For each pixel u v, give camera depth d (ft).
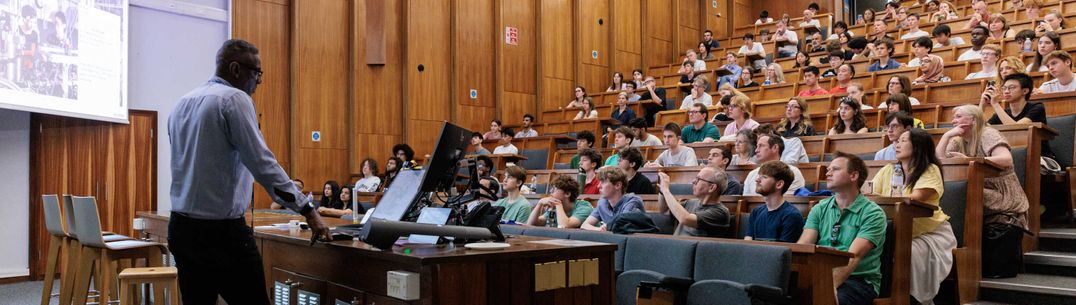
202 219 8.38
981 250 13.34
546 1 37.70
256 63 8.96
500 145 28.60
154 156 26.43
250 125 8.38
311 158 30.09
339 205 25.36
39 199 23.27
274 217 15.17
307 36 30.32
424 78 33.14
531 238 9.53
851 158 11.07
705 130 22.30
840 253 9.50
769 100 26.05
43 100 20.67
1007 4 35.32
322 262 9.11
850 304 10.58
